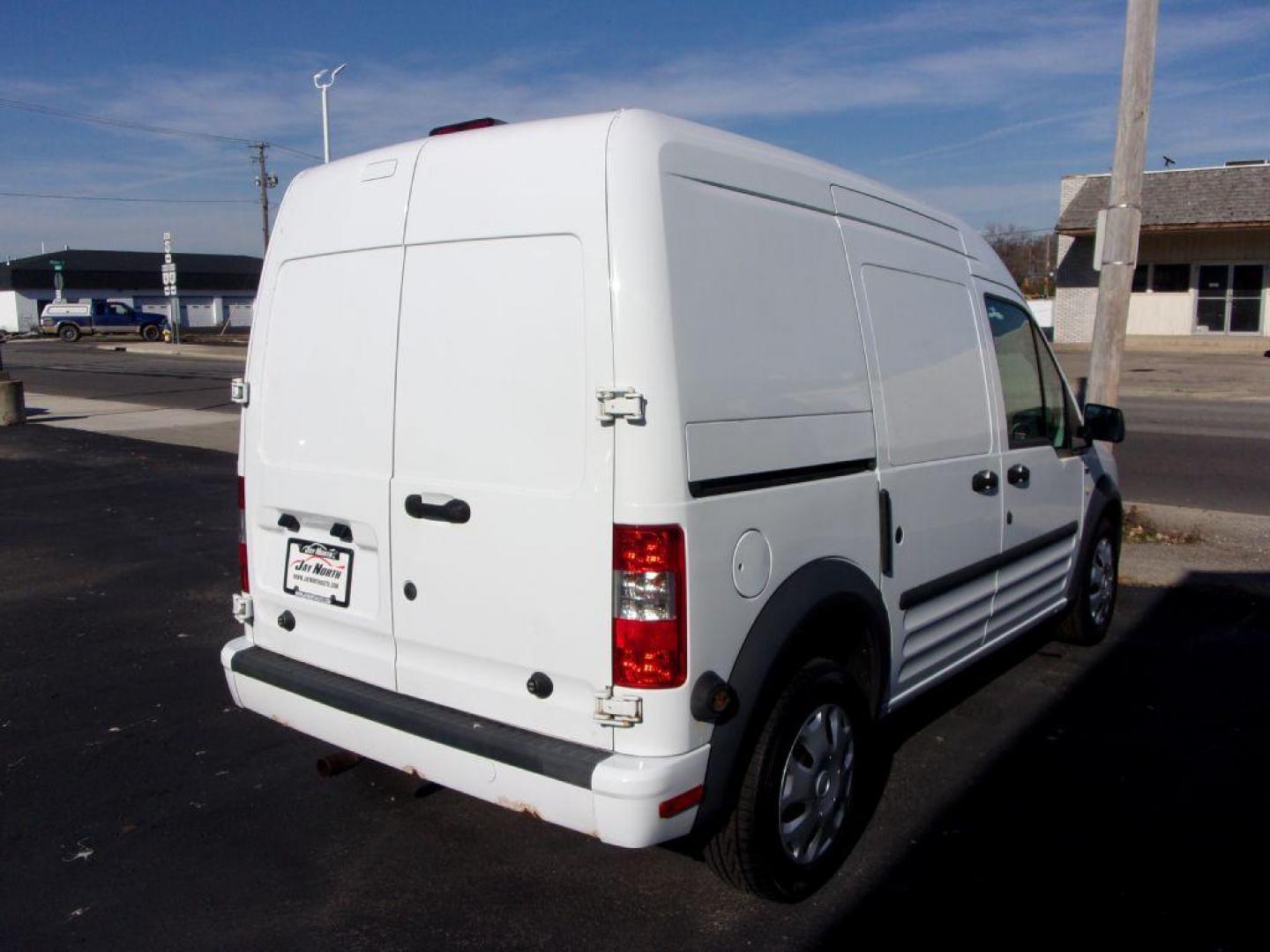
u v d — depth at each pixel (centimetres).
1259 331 3253
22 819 417
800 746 347
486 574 327
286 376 386
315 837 404
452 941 337
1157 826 409
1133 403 2017
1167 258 3338
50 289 6919
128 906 357
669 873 378
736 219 326
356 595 368
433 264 338
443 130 360
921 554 413
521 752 313
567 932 342
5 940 337
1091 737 492
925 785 441
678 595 296
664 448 294
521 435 317
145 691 558
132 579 789
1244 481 1184
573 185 305
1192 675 573
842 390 365
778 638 328
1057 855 387
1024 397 507
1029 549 510
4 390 1722
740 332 321
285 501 388
